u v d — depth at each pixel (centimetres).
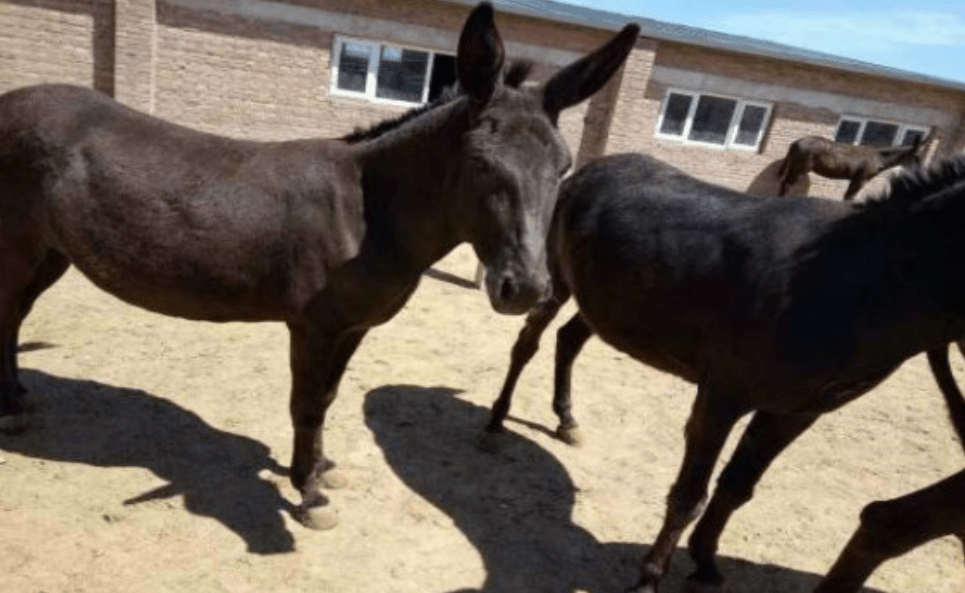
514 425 487
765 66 1259
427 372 545
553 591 339
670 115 1252
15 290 353
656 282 332
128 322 538
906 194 272
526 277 232
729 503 338
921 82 1357
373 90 1027
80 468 364
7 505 328
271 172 306
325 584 315
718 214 327
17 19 831
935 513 265
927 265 260
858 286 271
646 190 360
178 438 404
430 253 306
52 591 285
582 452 470
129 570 303
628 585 352
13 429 378
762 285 291
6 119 320
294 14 937
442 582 330
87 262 321
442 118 278
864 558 288
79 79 884
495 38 238
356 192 301
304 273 302
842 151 1252
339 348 337
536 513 396
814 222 298
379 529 359
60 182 310
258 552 328
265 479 382
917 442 561
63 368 455
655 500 427
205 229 301
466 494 401
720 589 358
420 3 984
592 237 369
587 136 1189
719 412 308
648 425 521
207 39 912
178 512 345
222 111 956
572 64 255
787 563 387
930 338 271
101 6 856
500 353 607
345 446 424
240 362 504
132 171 304
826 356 274
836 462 509
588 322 389
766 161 1353
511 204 233
